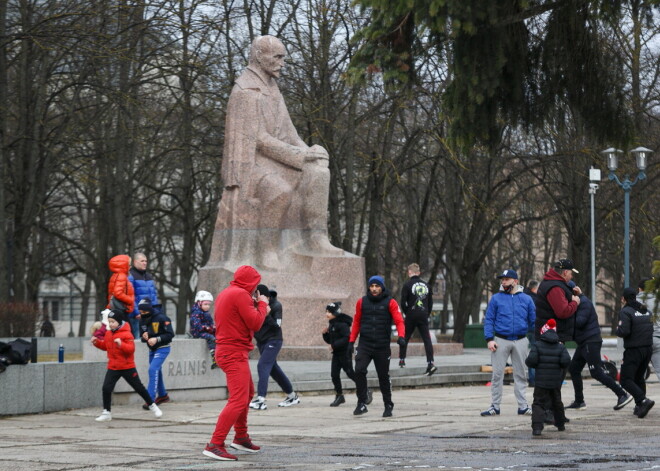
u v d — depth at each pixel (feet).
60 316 270.26
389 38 54.39
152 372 60.59
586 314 59.36
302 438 46.47
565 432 48.39
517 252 196.95
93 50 103.04
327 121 125.70
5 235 118.01
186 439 46.60
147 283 68.54
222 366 39.93
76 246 168.35
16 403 58.54
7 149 113.91
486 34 52.90
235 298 39.88
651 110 139.03
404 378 80.94
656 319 44.73
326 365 84.23
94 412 60.34
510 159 145.69
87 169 139.64
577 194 145.89
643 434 47.44
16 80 121.29
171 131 152.25
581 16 54.95
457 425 51.80
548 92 56.13
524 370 57.16
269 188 95.81
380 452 40.68
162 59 123.95
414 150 143.33
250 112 96.73
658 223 144.56
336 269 95.81
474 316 219.82
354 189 173.99
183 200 158.81
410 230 172.96
